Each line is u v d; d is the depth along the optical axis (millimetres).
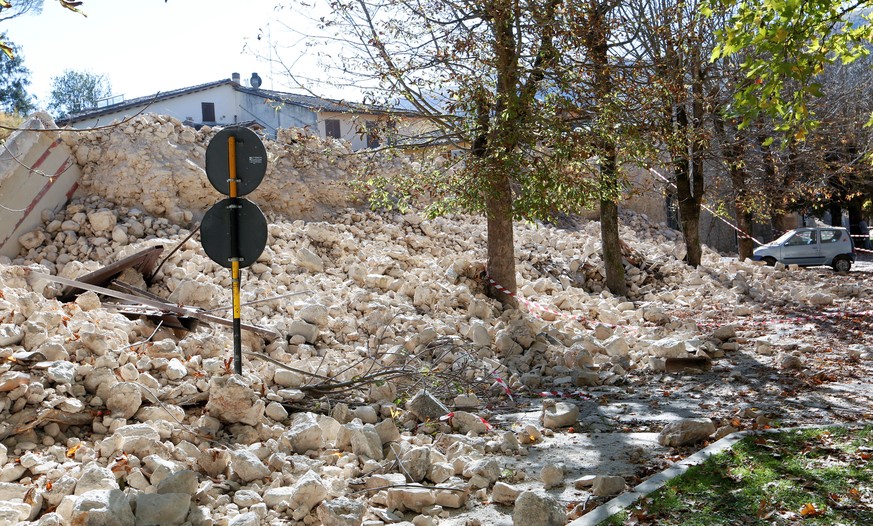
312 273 15203
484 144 14555
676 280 21641
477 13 14172
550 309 16109
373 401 8891
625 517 5336
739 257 27938
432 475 6414
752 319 16203
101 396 7012
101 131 16688
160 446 6148
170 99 36219
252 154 7941
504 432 8070
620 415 8875
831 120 26609
